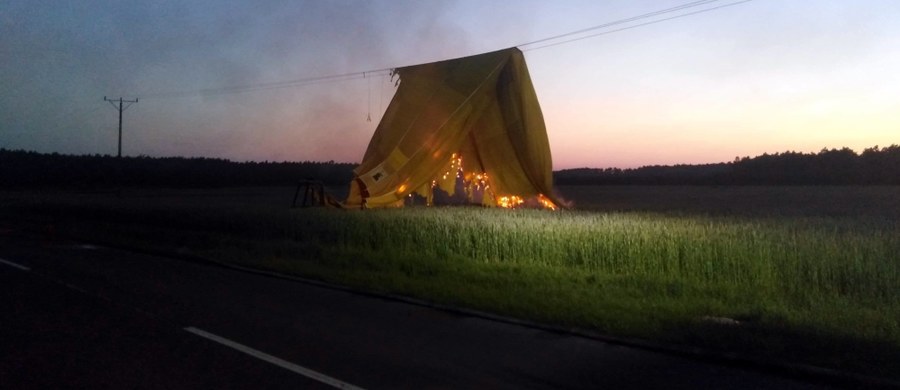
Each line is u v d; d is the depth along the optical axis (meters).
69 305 13.61
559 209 35.66
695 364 9.56
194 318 12.41
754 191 62.75
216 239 26.38
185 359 9.58
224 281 17.19
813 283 14.66
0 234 31.00
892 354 9.36
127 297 14.60
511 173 38.03
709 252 16.34
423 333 11.38
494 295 14.38
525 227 20.30
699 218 25.89
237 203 47.31
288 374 8.88
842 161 77.69
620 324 11.50
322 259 20.73
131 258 22.11
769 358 9.43
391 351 10.15
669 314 12.25
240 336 11.01
